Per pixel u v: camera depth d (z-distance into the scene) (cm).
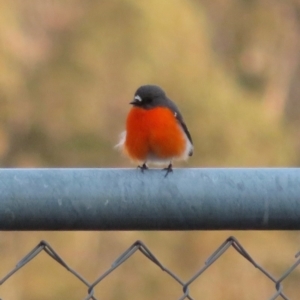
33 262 1374
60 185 300
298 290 1512
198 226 310
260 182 307
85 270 1396
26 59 1594
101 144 1587
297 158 1998
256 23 2189
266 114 1722
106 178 303
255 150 1659
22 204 298
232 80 1823
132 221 306
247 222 309
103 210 303
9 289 1355
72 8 1658
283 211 307
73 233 1410
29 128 1583
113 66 1620
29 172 301
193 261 1430
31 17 1641
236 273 1434
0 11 1585
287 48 2198
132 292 1377
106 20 1648
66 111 1588
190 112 1609
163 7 1666
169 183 305
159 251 1420
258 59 2145
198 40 1680
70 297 1373
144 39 1630
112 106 1602
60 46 1639
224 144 1612
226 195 306
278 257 1483
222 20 2183
